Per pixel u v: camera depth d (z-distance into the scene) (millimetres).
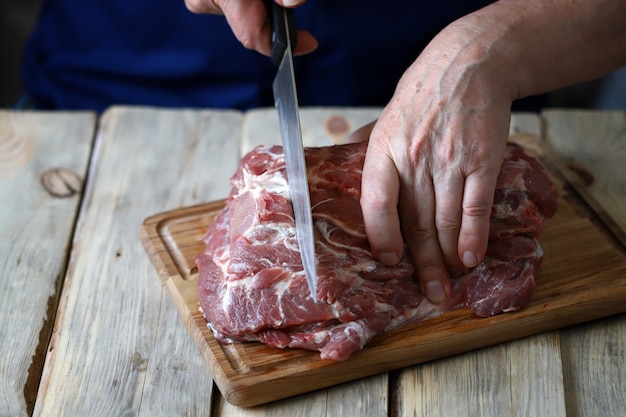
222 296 940
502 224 970
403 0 1194
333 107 1258
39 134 1177
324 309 926
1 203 1095
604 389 929
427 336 938
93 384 930
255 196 959
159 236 1039
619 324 978
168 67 1319
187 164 1146
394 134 930
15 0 1812
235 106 1338
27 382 936
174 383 932
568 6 959
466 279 965
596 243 1028
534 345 957
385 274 945
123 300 1000
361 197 935
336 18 1220
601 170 1134
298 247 941
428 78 937
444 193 924
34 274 1025
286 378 909
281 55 973
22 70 1400
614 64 991
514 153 1007
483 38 945
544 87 974
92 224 1073
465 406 914
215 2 1039
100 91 1360
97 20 1324
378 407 916
